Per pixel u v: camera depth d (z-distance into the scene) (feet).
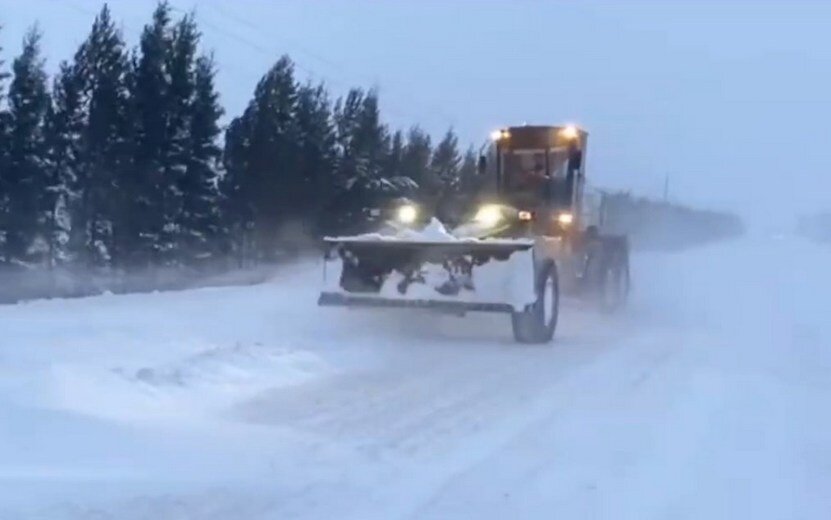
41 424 25.03
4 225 95.40
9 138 96.02
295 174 122.83
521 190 63.87
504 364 42.55
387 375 38.73
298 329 49.16
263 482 23.02
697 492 23.77
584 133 64.80
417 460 25.79
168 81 105.60
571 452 27.17
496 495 23.06
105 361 35.22
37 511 20.01
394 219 64.64
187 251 107.96
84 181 101.09
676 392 36.52
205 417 29.40
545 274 50.24
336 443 27.07
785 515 22.25
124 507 20.75
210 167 110.01
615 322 62.75
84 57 101.71
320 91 130.41
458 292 49.34
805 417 32.63
